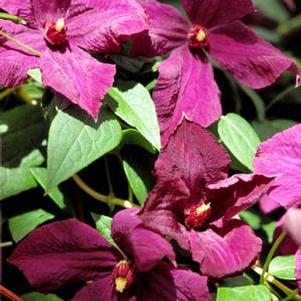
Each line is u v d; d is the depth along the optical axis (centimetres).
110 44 46
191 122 45
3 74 45
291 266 47
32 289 50
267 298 44
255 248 44
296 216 43
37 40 46
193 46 50
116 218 44
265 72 51
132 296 45
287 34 77
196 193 45
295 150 47
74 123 45
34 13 47
